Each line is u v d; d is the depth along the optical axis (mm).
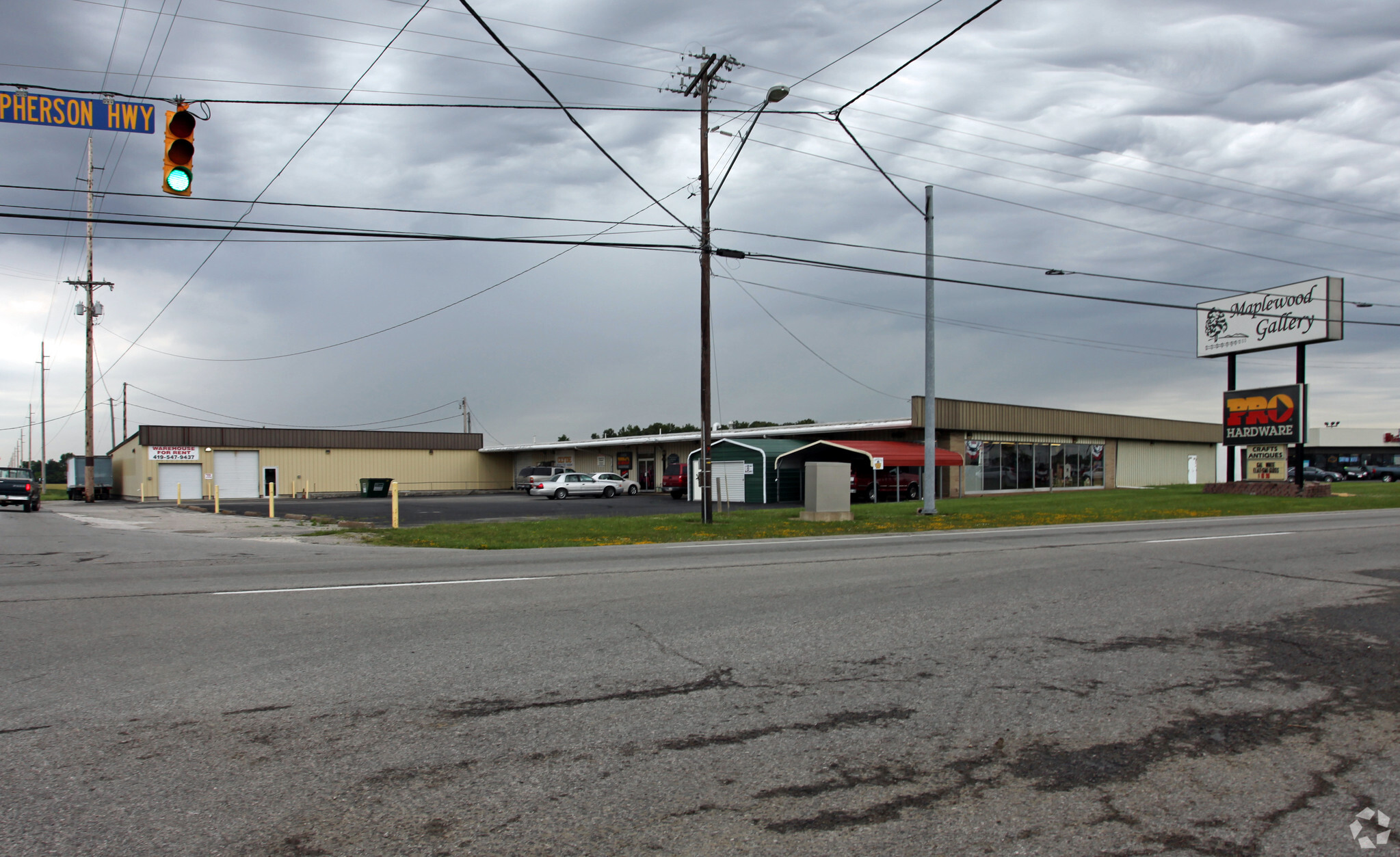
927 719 4789
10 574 11562
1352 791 3852
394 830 3408
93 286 47344
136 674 5672
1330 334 30781
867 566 11445
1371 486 41438
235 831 3393
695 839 3340
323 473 56094
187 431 51562
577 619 7531
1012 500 31734
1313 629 7133
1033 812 3609
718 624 7316
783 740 4441
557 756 4211
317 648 6406
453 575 10820
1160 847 3307
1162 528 18422
